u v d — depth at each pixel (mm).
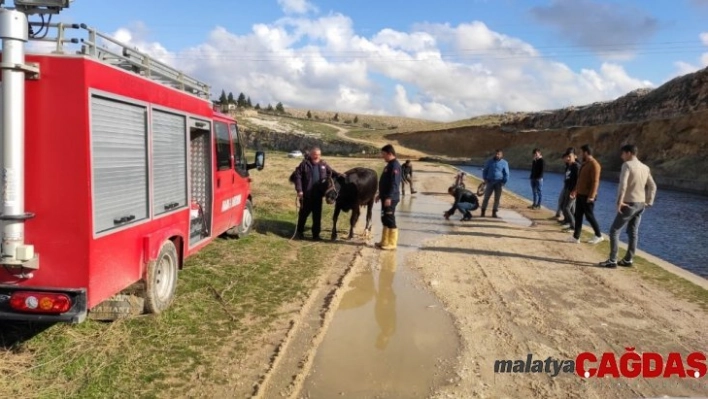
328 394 4598
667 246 14141
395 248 10602
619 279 8688
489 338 6008
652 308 7195
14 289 4477
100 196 4680
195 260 8539
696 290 8148
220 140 8820
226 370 4863
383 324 6363
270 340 5602
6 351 4859
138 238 5473
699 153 47656
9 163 4242
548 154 74062
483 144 90812
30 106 4348
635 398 4715
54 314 4453
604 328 6398
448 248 10867
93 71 4500
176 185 6516
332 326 6250
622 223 9289
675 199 30516
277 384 4691
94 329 5488
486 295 7637
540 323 6523
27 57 4309
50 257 4461
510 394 4727
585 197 11547
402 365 5234
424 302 7270
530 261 9859
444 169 44531
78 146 4406
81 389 4328
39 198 4414
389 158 10391
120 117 5027
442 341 5887
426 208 17516
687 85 61719
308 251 9891
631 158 9195
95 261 4602
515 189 32781
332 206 16141
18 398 4086
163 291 6199
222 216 8984
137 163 5406
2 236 4301
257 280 7738
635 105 69875
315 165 10859
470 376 5039
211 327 5859
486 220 15008
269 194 16922
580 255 10477
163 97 6027
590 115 78312
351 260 9430
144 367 4793
